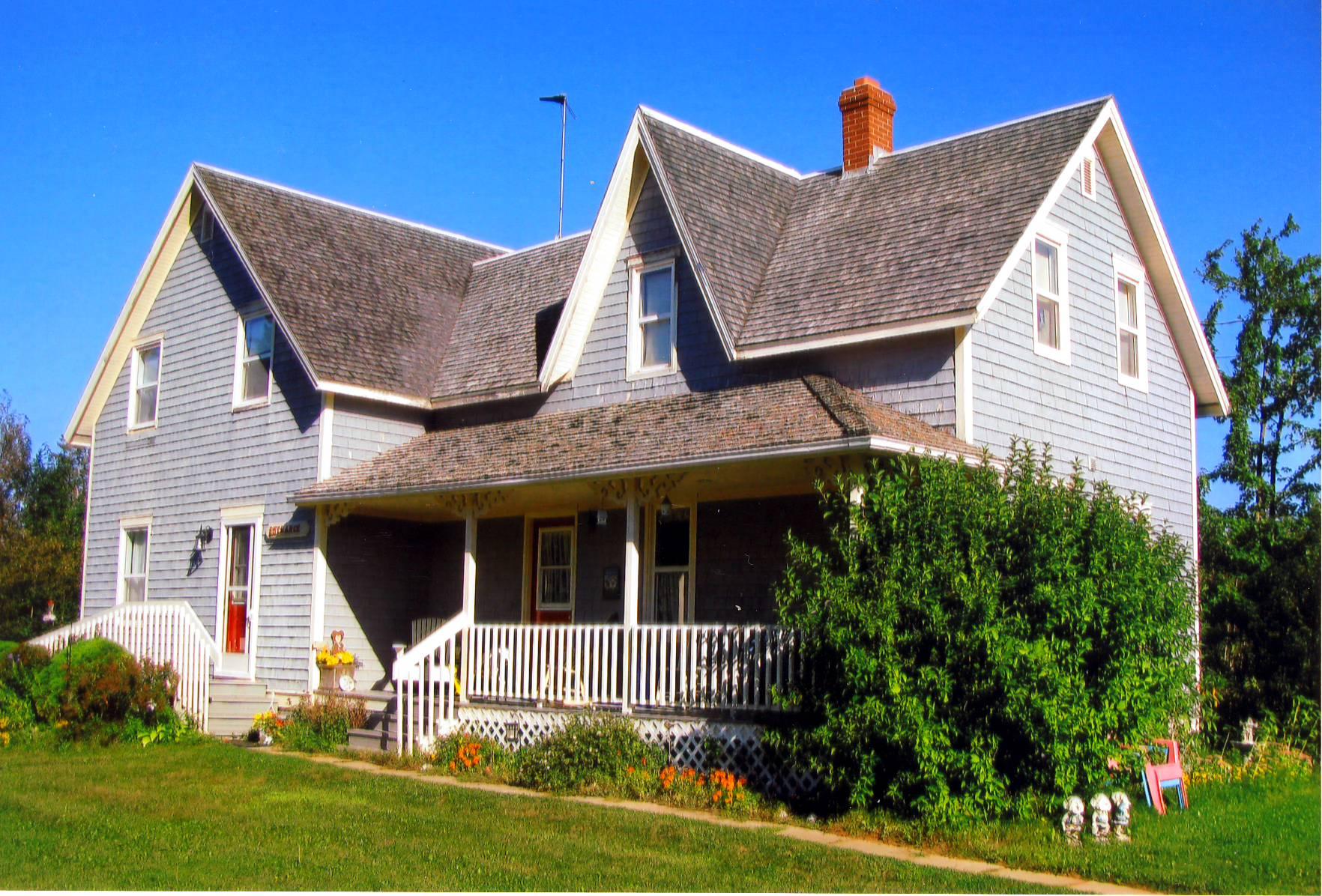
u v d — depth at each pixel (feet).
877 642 40.24
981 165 59.41
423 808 43.96
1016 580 40.16
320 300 70.85
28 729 59.67
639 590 61.31
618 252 63.31
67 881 33.32
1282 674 62.54
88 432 87.04
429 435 69.92
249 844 38.17
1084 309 60.64
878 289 53.98
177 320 80.28
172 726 61.72
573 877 34.27
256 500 71.51
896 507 41.55
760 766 47.24
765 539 57.06
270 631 69.26
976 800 39.37
